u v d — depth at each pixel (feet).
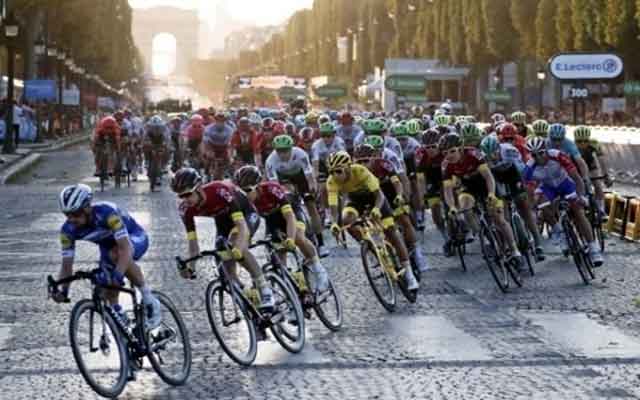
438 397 42.65
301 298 54.54
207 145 136.56
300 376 46.44
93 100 494.59
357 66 558.56
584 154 87.61
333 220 60.90
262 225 103.35
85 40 437.99
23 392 43.80
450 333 54.95
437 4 407.44
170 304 45.88
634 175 162.91
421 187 83.76
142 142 173.68
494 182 69.72
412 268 67.92
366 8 556.10
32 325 56.95
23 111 288.10
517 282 69.21
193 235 49.83
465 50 386.93
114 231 43.34
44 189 144.56
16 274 73.77
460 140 70.90
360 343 52.95
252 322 49.29
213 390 44.14
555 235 75.36
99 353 44.21
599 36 268.62
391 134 120.57
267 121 127.13
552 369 47.32
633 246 90.79
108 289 43.62
